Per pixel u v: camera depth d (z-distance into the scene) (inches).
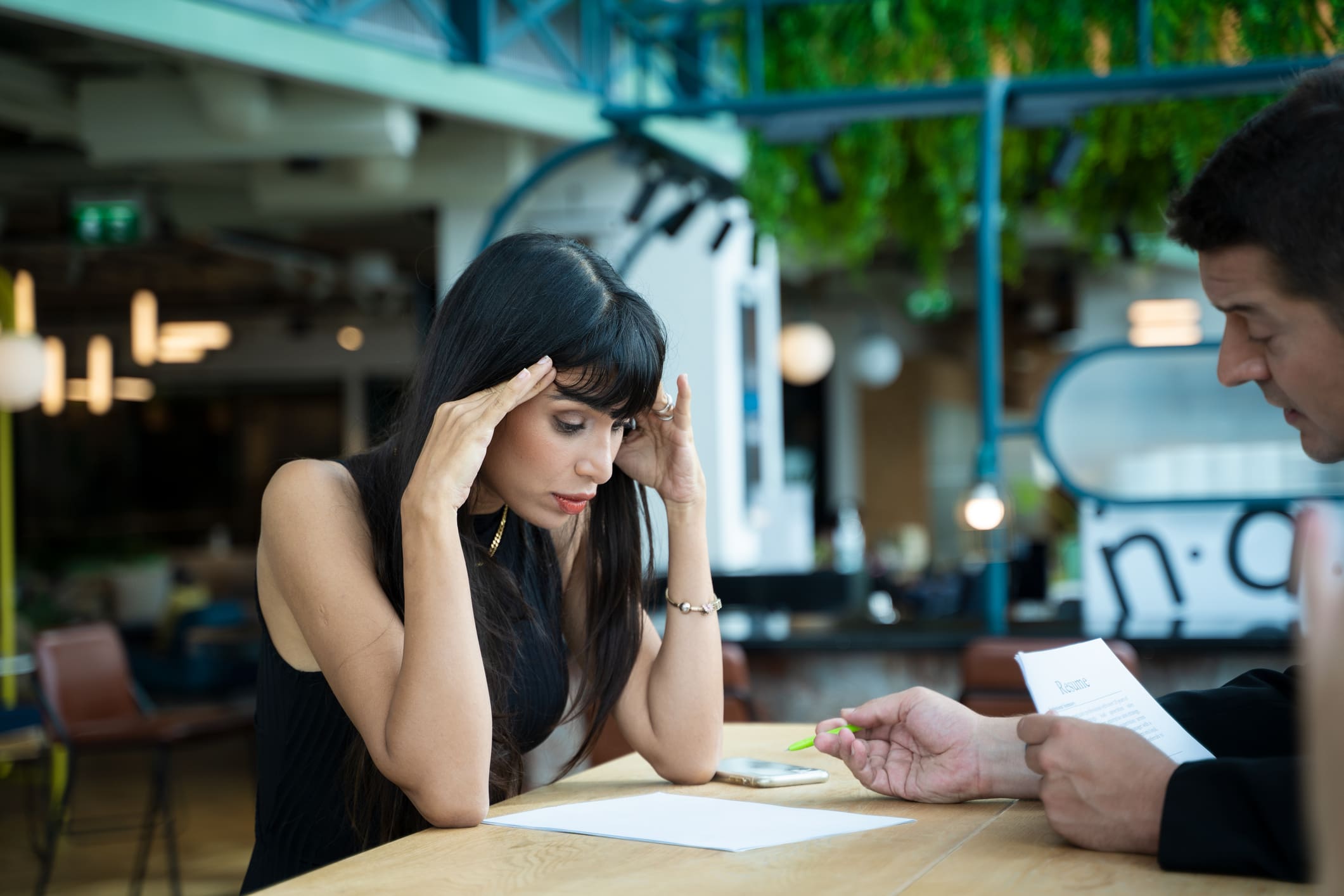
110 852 198.7
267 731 64.6
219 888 176.4
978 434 644.1
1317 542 25.1
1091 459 179.2
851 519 372.8
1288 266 41.0
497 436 60.7
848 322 517.0
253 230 350.6
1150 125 191.3
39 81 236.5
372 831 61.3
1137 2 175.3
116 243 305.4
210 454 606.5
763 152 211.2
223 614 347.9
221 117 225.3
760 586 259.6
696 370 278.5
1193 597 175.6
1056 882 41.8
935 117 202.5
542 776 114.5
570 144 275.0
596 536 68.7
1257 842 41.5
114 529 604.4
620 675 66.7
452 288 62.5
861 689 170.4
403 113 235.0
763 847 47.6
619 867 45.1
